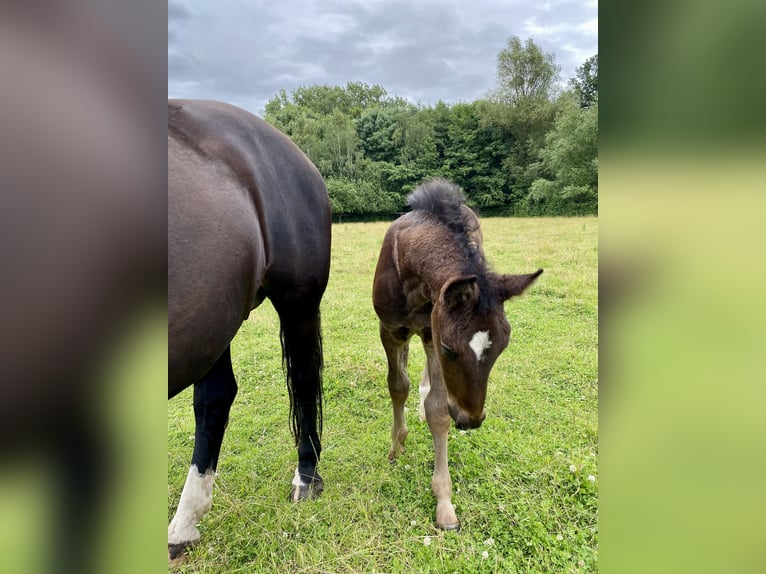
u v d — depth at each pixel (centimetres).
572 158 2416
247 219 195
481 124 3109
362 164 3347
